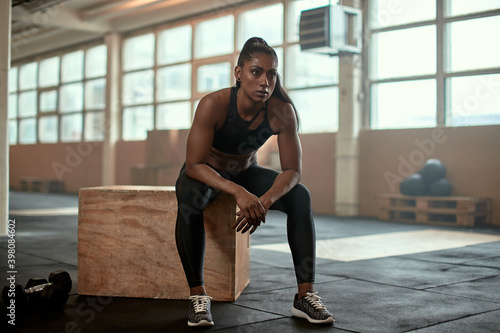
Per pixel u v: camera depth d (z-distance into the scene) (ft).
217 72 30.99
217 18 30.96
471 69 21.11
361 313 6.97
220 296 7.68
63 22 34.60
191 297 6.56
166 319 6.66
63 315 6.83
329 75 25.63
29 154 45.78
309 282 6.72
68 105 42.34
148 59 35.70
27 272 9.73
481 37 20.83
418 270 10.33
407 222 21.01
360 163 24.38
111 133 37.55
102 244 7.94
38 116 45.11
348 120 24.13
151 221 7.80
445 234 16.94
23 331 6.12
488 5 20.72
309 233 6.80
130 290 7.88
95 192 7.95
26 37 40.27
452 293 8.22
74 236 15.43
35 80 45.55
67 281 7.23
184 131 29.14
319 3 24.58
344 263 11.19
